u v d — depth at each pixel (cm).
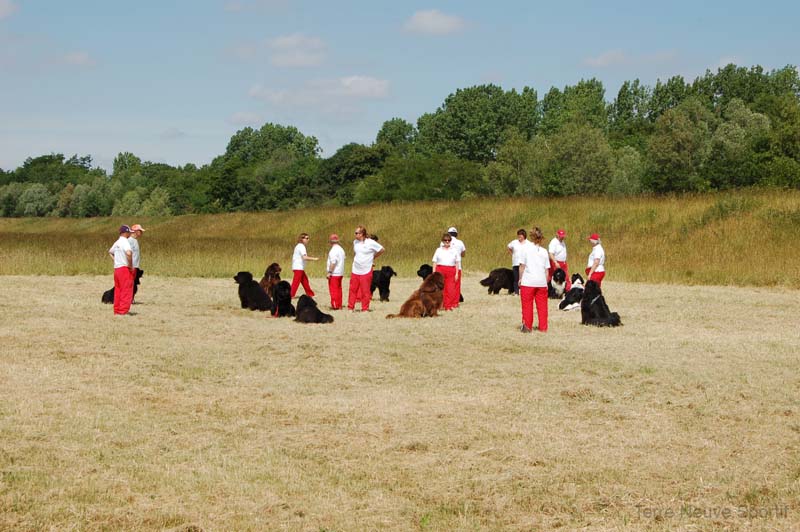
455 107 9775
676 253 2953
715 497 562
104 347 1123
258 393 855
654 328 1398
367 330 1330
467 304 1781
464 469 615
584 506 543
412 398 838
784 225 2984
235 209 9350
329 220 4969
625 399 847
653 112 12219
